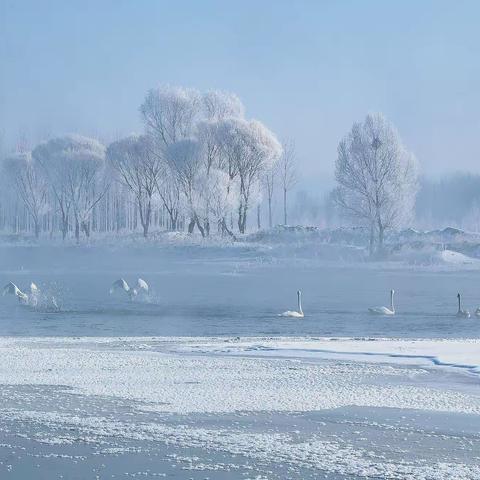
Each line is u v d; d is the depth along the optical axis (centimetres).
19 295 14025
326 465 3572
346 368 6438
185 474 3456
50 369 6388
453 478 3347
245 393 5297
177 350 7669
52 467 3566
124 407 4850
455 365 6550
